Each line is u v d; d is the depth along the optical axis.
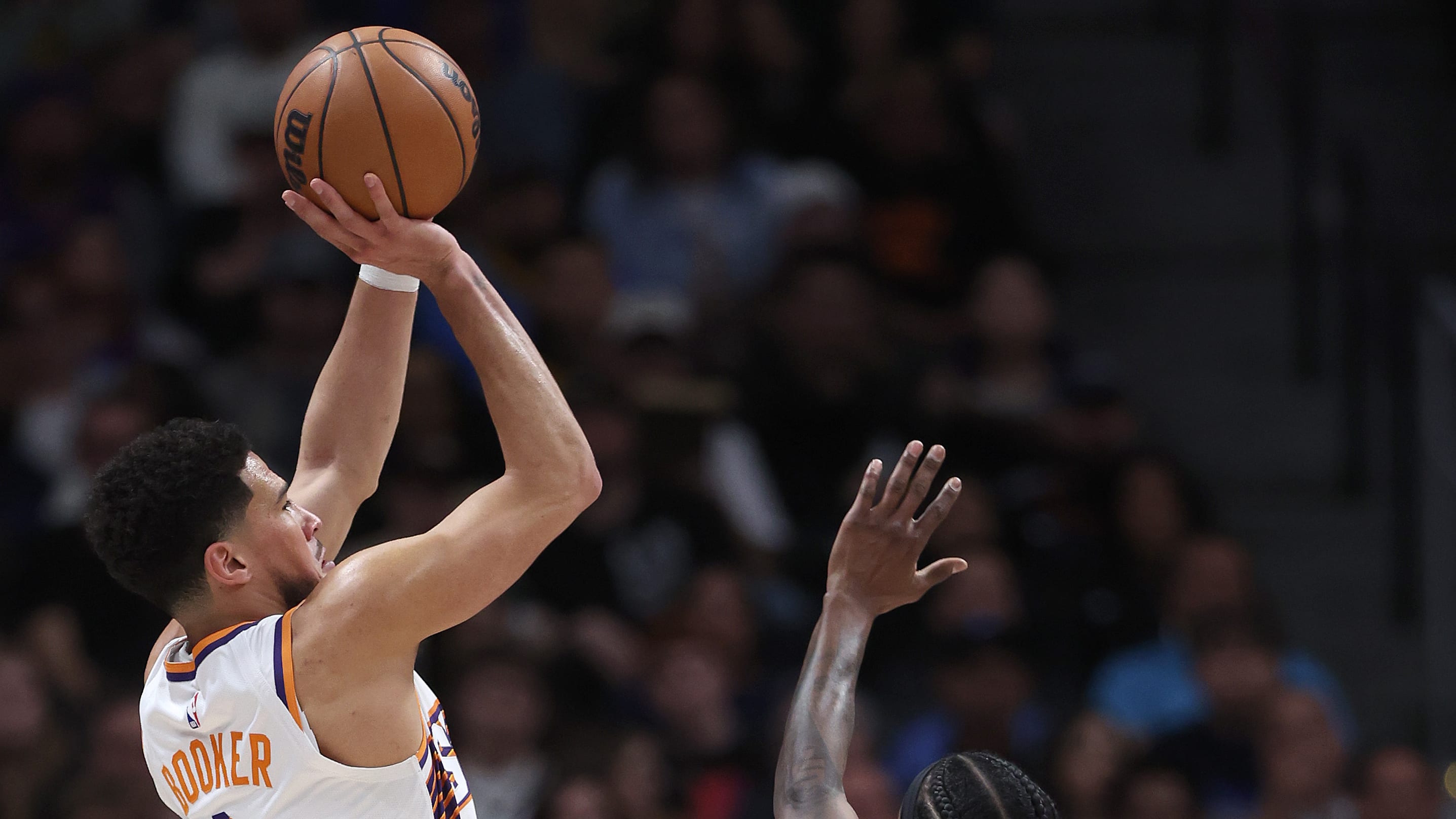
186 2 26.17
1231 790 17.77
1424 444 23.16
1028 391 21.66
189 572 6.65
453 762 6.98
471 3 24.58
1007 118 26.31
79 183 23.55
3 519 19.97
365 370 7.55
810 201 22.75
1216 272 25.47
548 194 22.88
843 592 7.33
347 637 6.27
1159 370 24.69
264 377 20.41
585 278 20.89
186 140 23.88
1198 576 19.08
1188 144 26.75
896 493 7.26
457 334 6.64
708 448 20.20
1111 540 20.19
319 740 6.33
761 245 23.12
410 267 6.59
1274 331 24.92
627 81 24.64
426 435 19.22
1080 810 17.30
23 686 16.91
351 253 6.63
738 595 18.45
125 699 17.69
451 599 6.32
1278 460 23.72
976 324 22.02
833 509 20.61
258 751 6.38
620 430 19.42
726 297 22.64
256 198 22.36
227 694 6.39
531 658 17.30
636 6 26.45
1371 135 26.36
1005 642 17.94
